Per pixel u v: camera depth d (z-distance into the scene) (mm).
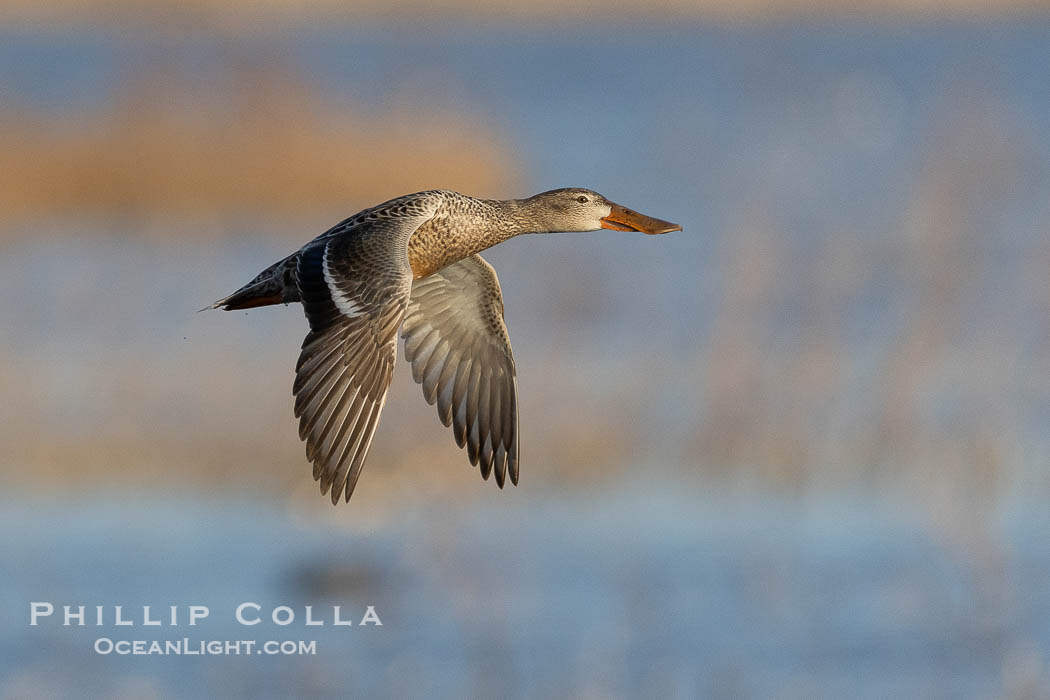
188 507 14906
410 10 121625
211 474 15531
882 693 10445
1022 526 13484
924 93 47406
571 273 23812
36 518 14609
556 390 17359
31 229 32312
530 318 21938
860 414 15711
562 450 15438
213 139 34188
